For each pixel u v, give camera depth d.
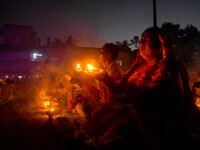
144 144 2.07
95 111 2.55
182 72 2.30
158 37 2.44
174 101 2.12
